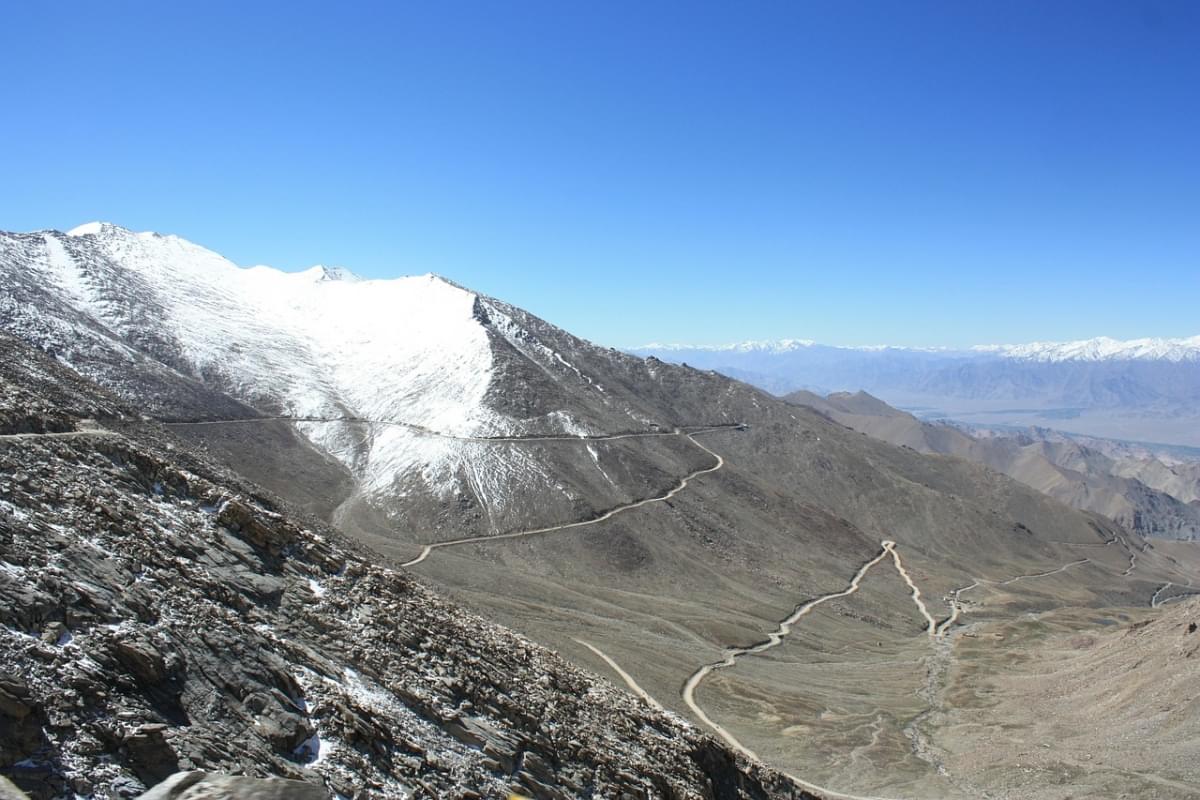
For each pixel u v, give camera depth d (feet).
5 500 72.49
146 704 55.57
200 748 54.13
